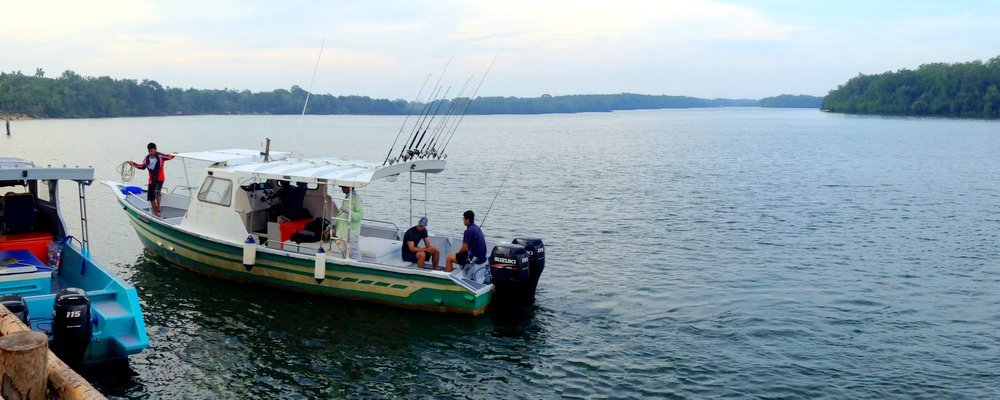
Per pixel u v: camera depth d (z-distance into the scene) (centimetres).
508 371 1206
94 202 2823
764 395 1124
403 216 2730
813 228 2505
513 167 4881
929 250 2145
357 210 1523
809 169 4719
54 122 13350
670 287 1719
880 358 1277
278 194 1622
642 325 1439
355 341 1318
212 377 1150
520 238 1545
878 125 12900
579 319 1470
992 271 1895
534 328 1412
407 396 1109
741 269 1900
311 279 1506
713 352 1298
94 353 1122
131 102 18362
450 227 2534
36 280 1171
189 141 7769
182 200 1983
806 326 1440
